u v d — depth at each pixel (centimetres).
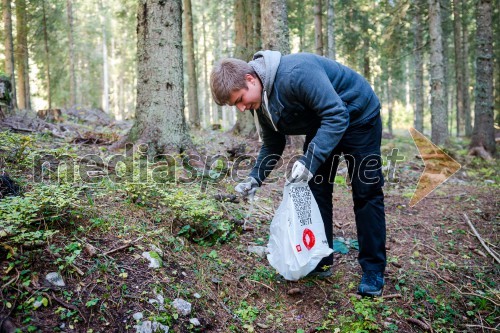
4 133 420
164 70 467
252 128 876
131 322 197
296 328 229
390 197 512
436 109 1102
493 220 420
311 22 1933
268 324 230
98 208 282
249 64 227
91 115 949
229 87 220
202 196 342
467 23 1911
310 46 2352
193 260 263
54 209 248
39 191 253
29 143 370
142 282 221
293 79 217
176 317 208
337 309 246
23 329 175
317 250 246
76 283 207
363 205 251
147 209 304
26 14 1623
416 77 1780
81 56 2691
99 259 226
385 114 3384
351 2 1675
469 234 379
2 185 276
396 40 1479
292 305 250
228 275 263
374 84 2377
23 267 204
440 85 1099
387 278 286
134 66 2997
